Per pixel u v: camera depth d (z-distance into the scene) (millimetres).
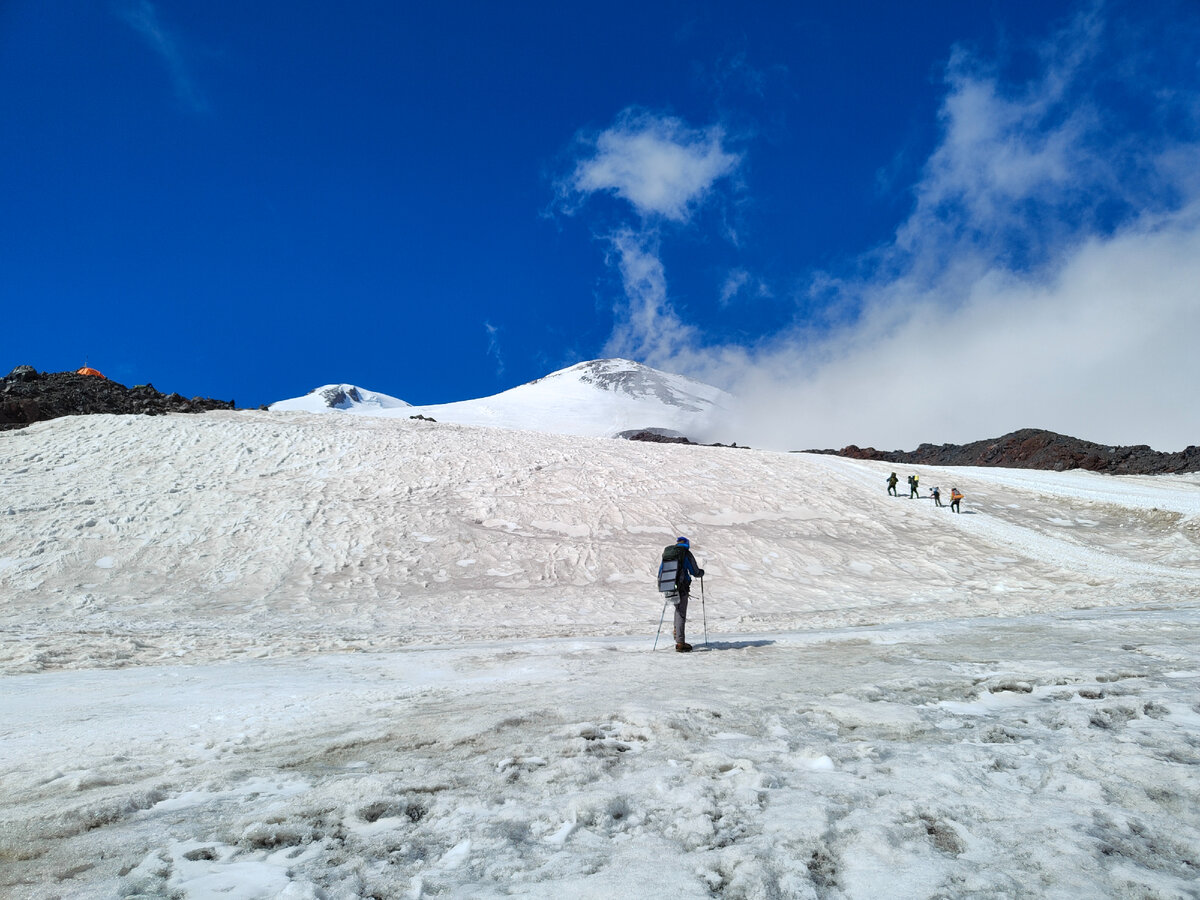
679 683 6859
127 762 4863
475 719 5500
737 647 10352
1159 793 3137
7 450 33531
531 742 4680
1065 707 4836
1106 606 15727
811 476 41500
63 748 5383
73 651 12562
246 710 6695
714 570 26188
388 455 37719
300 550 26188
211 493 30703
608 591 23703
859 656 8414
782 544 29641
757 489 37656
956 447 70375
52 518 26844
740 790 3504
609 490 35469
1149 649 7426
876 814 3041
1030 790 3324
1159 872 2398
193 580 23203
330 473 34562
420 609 20594
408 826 3266
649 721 4945
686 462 42312
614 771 3963
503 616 19578
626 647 11047
